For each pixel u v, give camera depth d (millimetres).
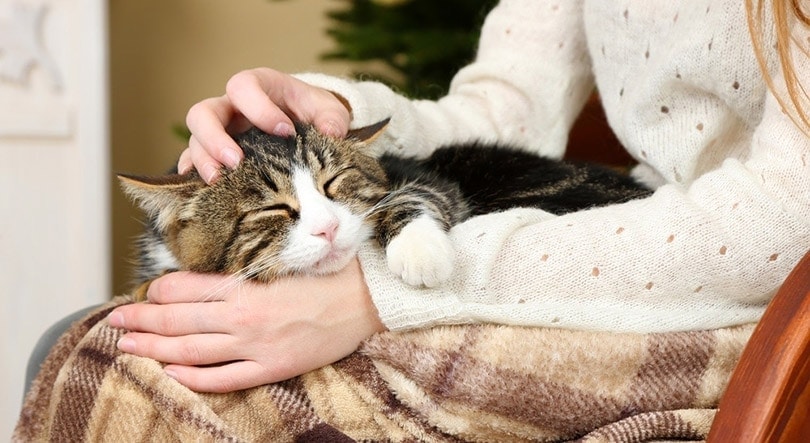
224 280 1021
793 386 734
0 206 2062
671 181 1260
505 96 1502
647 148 1270
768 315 766
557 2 1453
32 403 1015
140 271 1280
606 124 1712
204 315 962
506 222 1056
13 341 2145
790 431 748
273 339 951
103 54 2064
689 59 1130
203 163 1059
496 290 1003
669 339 976
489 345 949
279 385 973
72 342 1073
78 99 2070
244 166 1083
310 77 1292
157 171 3020
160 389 932
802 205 930
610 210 1055
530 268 1002
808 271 769
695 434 926
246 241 1065
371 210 1124
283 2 2893
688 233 969
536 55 1472
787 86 908
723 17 1083
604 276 987
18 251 2104
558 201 1315
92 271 2164
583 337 965
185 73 2986
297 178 1103
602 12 1306
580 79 1521
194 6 2939
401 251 992
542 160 1423
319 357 970
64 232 2129
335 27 2561
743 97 1122
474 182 1367
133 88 2943
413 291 980
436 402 955
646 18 1229
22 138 2043
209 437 890
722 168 1022
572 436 967
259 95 1088
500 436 957
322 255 1029
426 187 1236
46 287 2145
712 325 1008
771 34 1023
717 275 971
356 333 988
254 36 3021
